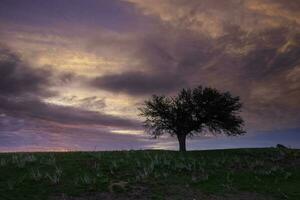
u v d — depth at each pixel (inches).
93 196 831.7
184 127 1822.1
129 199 823.7
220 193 902.4
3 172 951.6
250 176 1087.6
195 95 1819.6
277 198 890.7
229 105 1814.7
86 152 1346.0
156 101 1843.0
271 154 1437.0
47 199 795.4
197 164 1198.9
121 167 1063.6
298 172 1168.2
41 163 1061.8
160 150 1487.5
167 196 856.3
